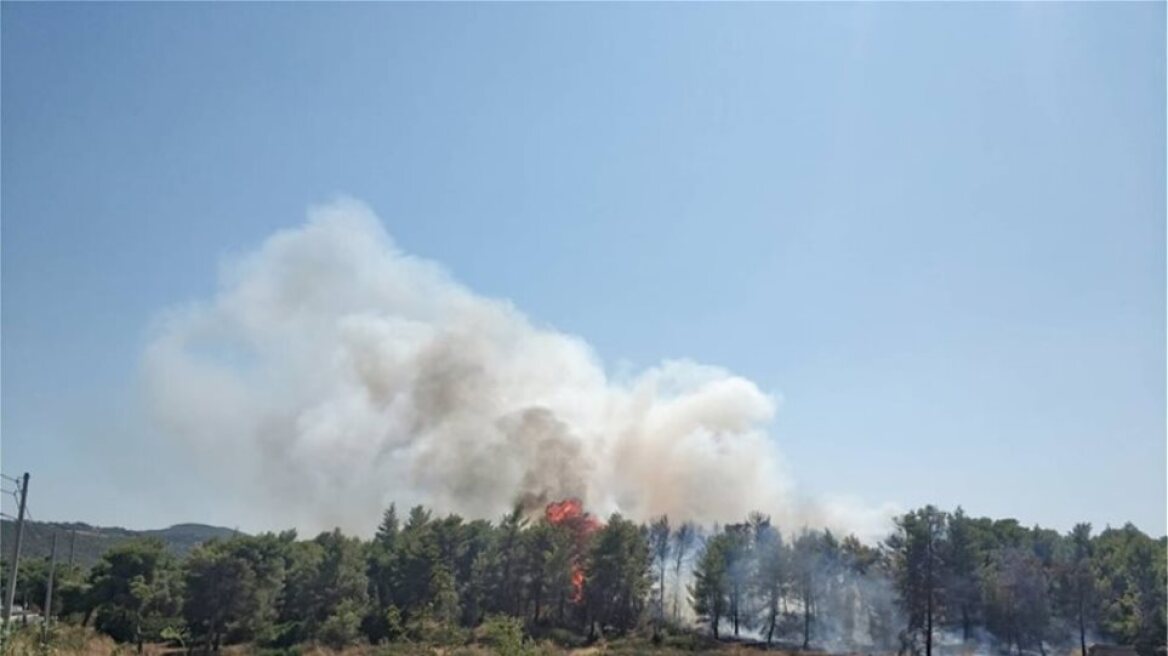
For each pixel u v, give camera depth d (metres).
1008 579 71.56
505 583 78.06
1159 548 71.06
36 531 83.25
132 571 74.62
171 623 63.47
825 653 72.00
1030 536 84.12
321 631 67.56
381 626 70.69
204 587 67.19
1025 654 72.38
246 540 74.31
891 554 75.19
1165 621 67.81
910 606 70.69
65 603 76.62
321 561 73.44
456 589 76.19
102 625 70.56
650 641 73.94
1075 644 71.75
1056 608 72.19
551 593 77.56
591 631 75.44
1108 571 74.00
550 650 62.75
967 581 71.19
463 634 68.94
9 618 39.72
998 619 71.31
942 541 71.81
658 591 84.69
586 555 81.44
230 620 68.31
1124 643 69.88
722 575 78.62
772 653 70.56
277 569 71.94
